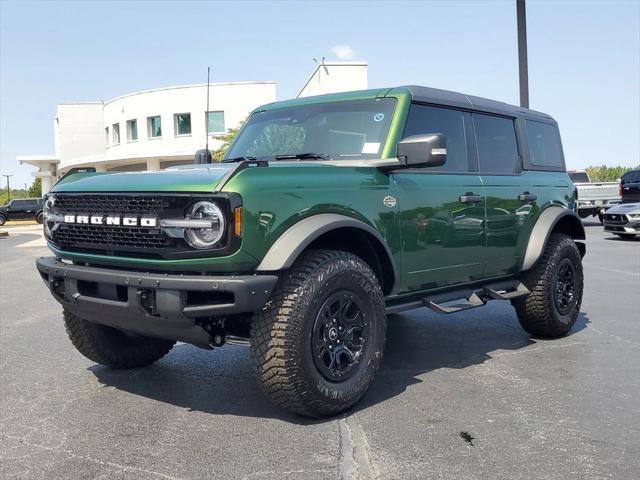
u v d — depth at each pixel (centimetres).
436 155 417
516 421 394
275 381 370
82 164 4684
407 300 480
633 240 1745
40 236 2784
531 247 579
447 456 342
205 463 335
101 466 334
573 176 2556
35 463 338
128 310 375
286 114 527
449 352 573
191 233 355
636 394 448
